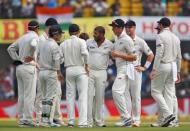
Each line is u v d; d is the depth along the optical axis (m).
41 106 52.59
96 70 52.84
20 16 93.81
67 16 89.00
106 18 89.88
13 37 90.88
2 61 92.38
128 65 51.81
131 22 53.84
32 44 51.34
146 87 89.88
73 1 96.81
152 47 90.94
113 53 51.59
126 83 52.25
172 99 52.16
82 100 50.88
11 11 94.06
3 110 86.12
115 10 95.94
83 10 94.94
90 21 90.00
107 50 52.84
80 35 55.69
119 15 95.44
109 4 96.31
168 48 51.25
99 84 52.84
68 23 88.94
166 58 51.41
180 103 86.00
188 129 47.78
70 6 93.56
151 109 84.56
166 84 52.16
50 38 51.50
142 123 62.78
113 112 84.19
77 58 50.88
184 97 90.38
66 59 51.06
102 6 96.12
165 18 51.66
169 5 95.69
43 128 48.88
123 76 51.81
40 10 88.69
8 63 92.19
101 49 52.81
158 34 51.41
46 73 51.47
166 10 95.00
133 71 51.84
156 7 95.31
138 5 95.44
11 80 92.12
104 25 89.62
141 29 90.06
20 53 52.06
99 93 52.97
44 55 51.50
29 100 52.06
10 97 92.12
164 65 51.34
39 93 53.25
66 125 54.16
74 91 51.34
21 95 52.81
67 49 51.00
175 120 53.06
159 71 51.34
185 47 92.69
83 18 89.88
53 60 51.31
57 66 51.34
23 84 52.56
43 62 51.59
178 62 52.41
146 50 54.09
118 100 51.84
